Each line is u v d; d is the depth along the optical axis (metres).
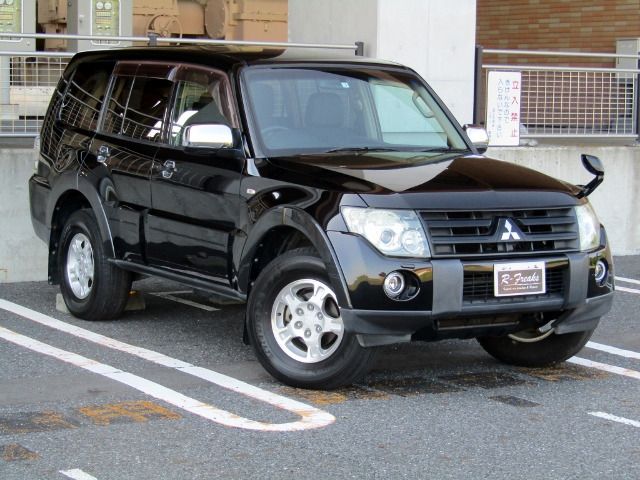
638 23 20.34
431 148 8.25
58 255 9.41
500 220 7.08
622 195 13.40
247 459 5.85
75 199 9.34
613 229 13.41
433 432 6.39
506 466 5.83
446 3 12.90
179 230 8.05
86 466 5.70
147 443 6.08
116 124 8.87
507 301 7.05
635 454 6.06
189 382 7.38
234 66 8.01
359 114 8.20
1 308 9.65
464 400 7.09
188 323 9.22
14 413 6.61
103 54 9.32
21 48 14.79
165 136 8.32
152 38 11.52
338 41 13.05
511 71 12.99
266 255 7.51
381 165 7.47
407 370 7.89
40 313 9.47
